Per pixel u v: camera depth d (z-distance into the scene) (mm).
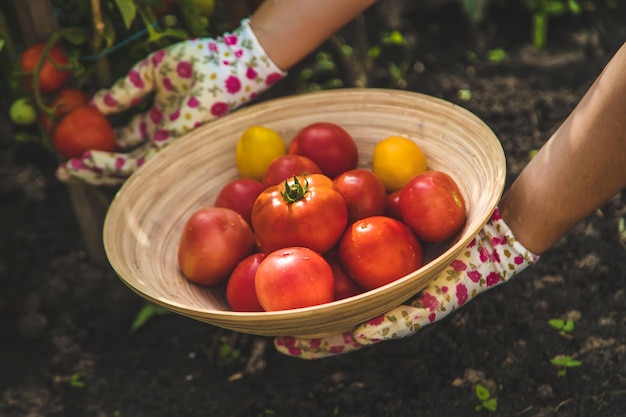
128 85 962
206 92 930
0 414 1008
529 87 1286
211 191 940
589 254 1055
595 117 778
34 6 991
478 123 859
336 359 1003
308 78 1317
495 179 814
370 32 1421
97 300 1104
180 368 1029
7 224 1206
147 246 884
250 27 939
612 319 990
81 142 961
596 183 793
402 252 812
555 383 944
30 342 1081
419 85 1325
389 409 951
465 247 792
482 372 966
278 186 845
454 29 1412
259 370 1012
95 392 1019
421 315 817
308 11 917
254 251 888
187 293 858
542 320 1000
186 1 1003
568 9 1389
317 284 787
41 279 1136
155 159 910
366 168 950
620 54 768
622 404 917
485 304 1018
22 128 1292
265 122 949
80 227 1138
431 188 820
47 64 973
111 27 985
